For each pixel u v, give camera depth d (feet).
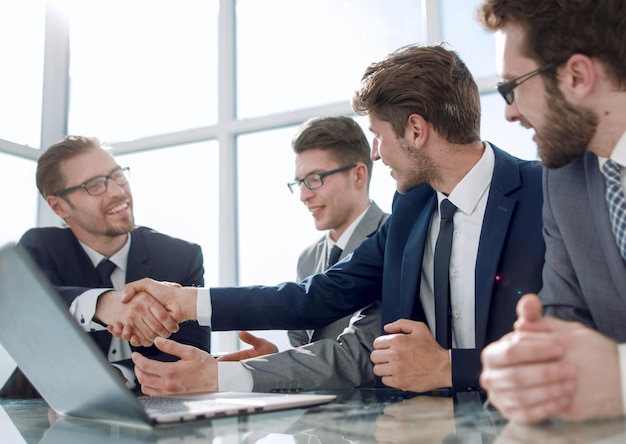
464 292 4.30
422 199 4.72
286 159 10.82
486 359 1.81
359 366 4.13
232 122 11.52
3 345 2.44
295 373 3.87
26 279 1.92
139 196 11.93
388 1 10.52
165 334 4.60
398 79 4.49
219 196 11.43
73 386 2.16
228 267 11.16
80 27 13.41
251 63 11.69
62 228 6.87
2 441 1.88
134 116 12.48
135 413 2.01
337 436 1.78
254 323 4.57
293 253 10.11
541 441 1.52
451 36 9.65
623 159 3.12
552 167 3.39
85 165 6.76
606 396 1.73
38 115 12.85
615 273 3.09
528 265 3.82
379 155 4.88
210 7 12.07
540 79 3.16
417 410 2.33
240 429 1.96
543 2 3.07
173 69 12.29
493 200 4.04
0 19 12.14
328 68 10.97
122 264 6.68
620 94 3.01
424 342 3.51
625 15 2.91
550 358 1.73
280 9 11.59
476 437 1.66
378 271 4.81
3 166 12.01
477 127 4.53
